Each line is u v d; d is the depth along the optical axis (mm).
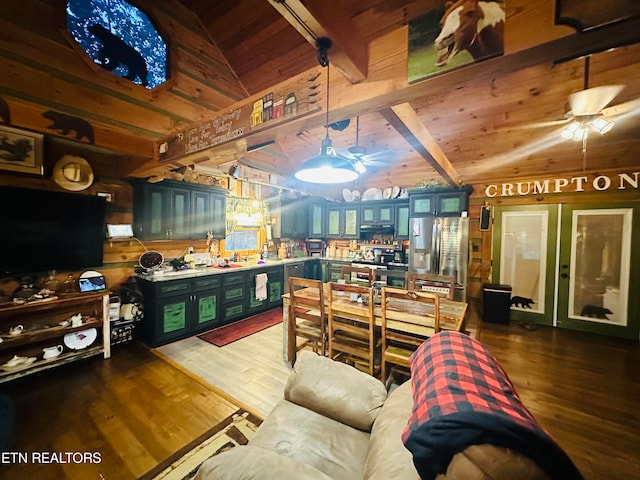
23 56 2285
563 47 912
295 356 2699
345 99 1385
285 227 5480
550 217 4004
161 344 3139
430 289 3510
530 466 566
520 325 4039
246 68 3750
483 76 1112
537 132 3318
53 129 2318
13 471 1514
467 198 4203
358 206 5469
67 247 2740
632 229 3520
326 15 1071
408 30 1181
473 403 694
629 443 1790
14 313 2281
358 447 1197
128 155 3062
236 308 4016
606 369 2752
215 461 882
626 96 2609
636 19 777
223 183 4312
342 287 2275
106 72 2736
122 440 1748
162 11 3158
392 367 2275
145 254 3365
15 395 2203
